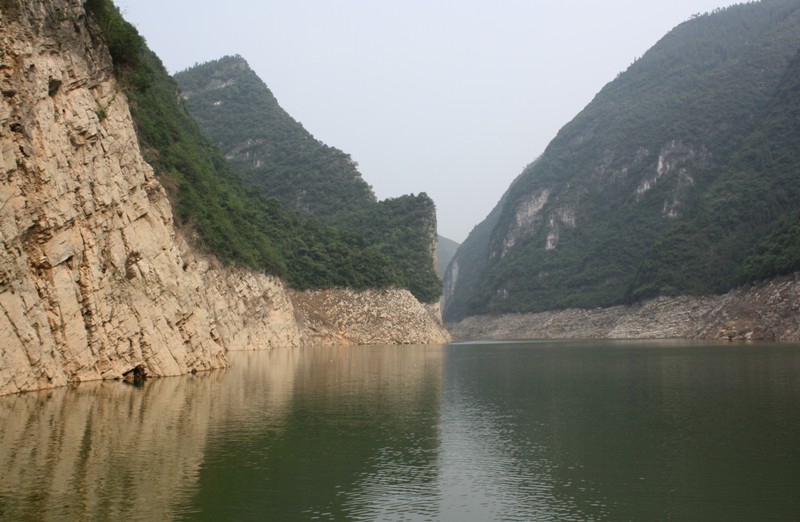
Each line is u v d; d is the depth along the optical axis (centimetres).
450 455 2656
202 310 5872
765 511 1978
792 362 6550
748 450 2723
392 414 3609
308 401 4034
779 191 15762
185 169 8331
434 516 1925
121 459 2414
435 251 17712
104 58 4962
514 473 2389
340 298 13175
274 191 19788
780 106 18262
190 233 7388
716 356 7581
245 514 1895
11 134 3772
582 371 6216
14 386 3672
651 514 1958
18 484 2072
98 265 4425
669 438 2978
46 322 3931
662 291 15738
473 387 4934
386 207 17662
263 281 10181
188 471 2297
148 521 1800
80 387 4053
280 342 10444
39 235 3959
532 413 3681
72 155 4275
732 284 14112
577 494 2142
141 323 4866
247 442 2784
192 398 3953
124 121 5028
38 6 4134
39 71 4050
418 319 14050
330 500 2050
